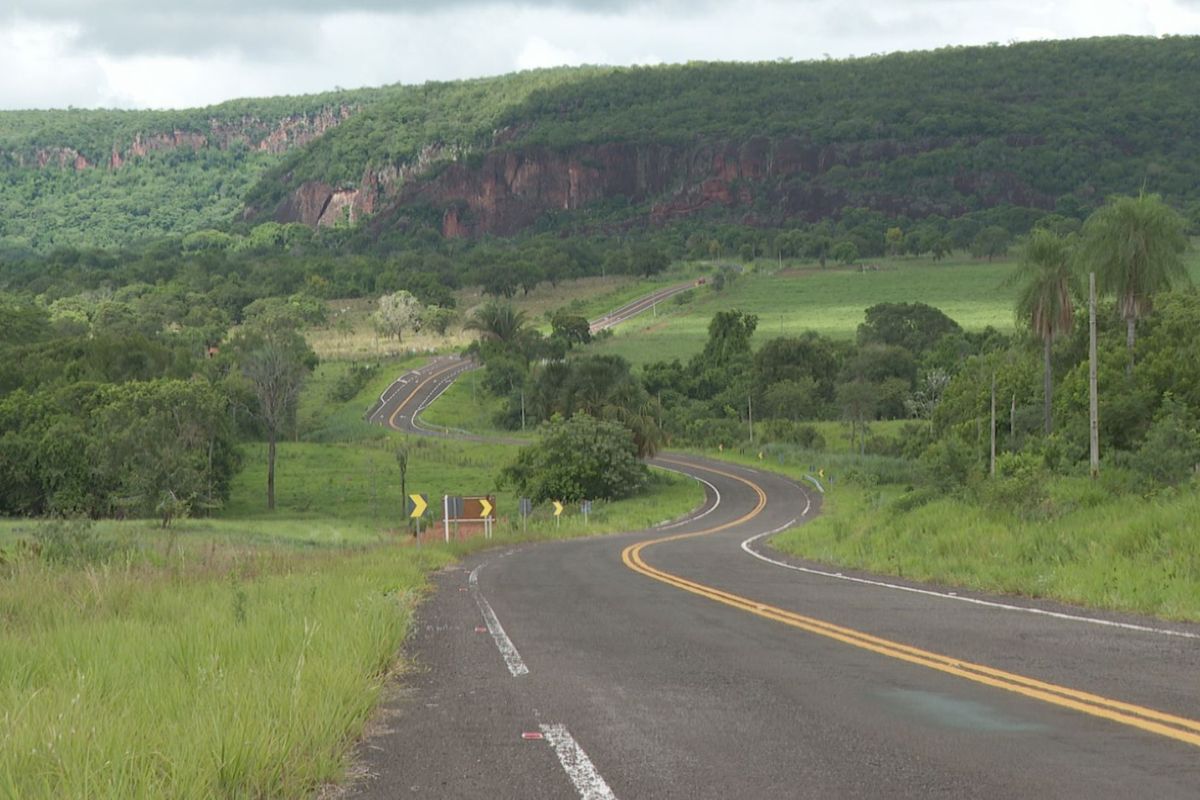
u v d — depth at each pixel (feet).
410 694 32.42
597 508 285.02
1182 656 36.22
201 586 63.21
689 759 23.47
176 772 19.71
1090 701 28.71
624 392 368.27
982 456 205.16
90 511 279.28
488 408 527.81
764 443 425.28
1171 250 167.12
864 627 45.91
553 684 33.55
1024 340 232.53
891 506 127.54
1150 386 160.66
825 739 25.11
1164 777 21.08
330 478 354.95
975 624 46.26
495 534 172.65
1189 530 67.00
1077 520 86.28
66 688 27.89
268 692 26.43
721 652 39.58
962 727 26.04
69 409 310.45
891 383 495.00
